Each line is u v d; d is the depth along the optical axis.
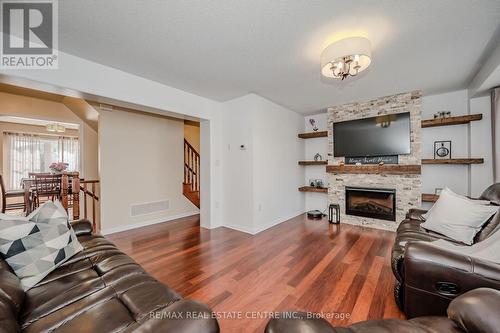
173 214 4.71
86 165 5.10
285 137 4.51
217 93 3.62
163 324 0.70
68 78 2.32
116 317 0.96
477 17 1.77
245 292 1.95
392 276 2.21
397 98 3.72
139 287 1.21
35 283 1.27
